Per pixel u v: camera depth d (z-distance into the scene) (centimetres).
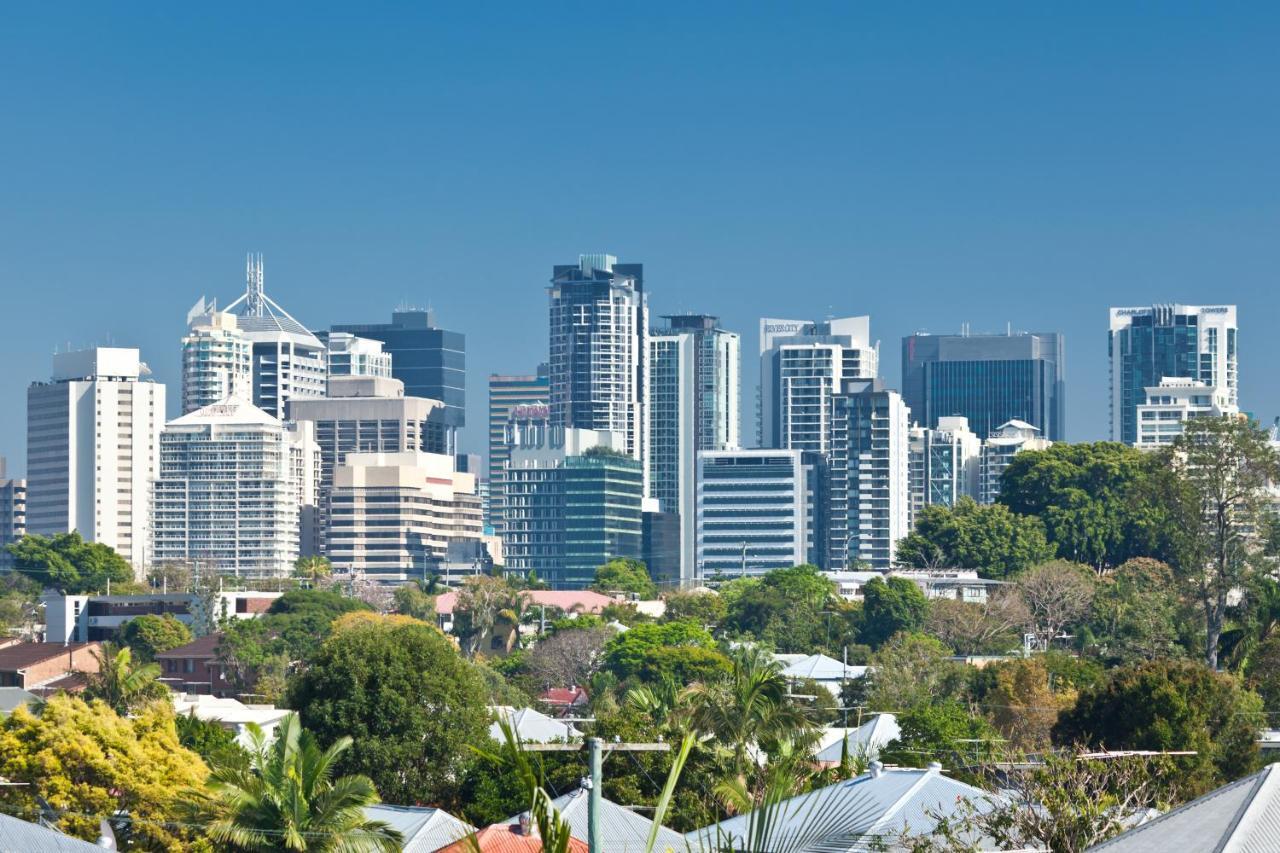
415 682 15750
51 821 12069
